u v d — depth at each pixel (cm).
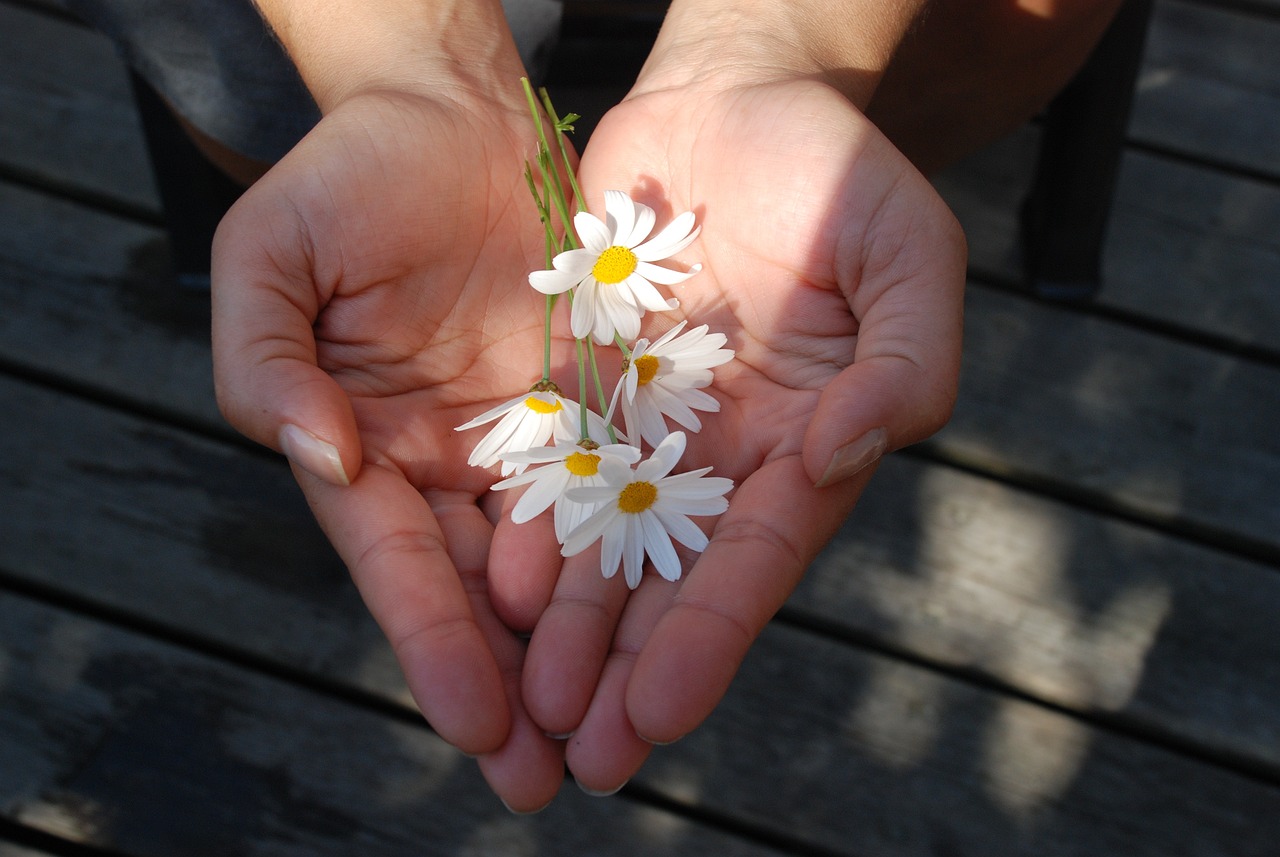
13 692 47
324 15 39
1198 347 55
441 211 36
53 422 52
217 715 47
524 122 39
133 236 56
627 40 46
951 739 47
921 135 46
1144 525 51
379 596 32
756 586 32
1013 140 59
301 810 45
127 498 50
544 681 32
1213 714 47
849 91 40
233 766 46
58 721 46
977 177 58
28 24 60
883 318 34
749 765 46
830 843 45
